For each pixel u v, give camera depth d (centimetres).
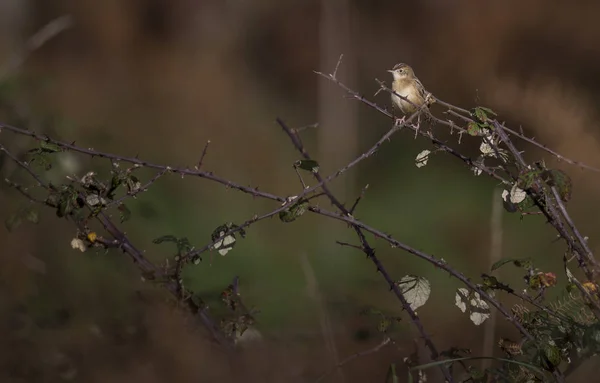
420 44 1986
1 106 898
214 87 1952
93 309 677
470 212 1509
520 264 519
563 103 1116
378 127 1911
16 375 631
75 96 1733
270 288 945
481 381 521
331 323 755
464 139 1330
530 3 1739
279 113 2055
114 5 2177
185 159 1559
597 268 504
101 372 620
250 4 2362
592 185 1078
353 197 1639
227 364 612
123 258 751
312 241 1349
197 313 591
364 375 655
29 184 781
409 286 556
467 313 894
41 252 796
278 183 1574
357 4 2120
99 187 555
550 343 492
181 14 2264
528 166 510
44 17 2098
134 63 2081
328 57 1834
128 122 1684
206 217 1345
